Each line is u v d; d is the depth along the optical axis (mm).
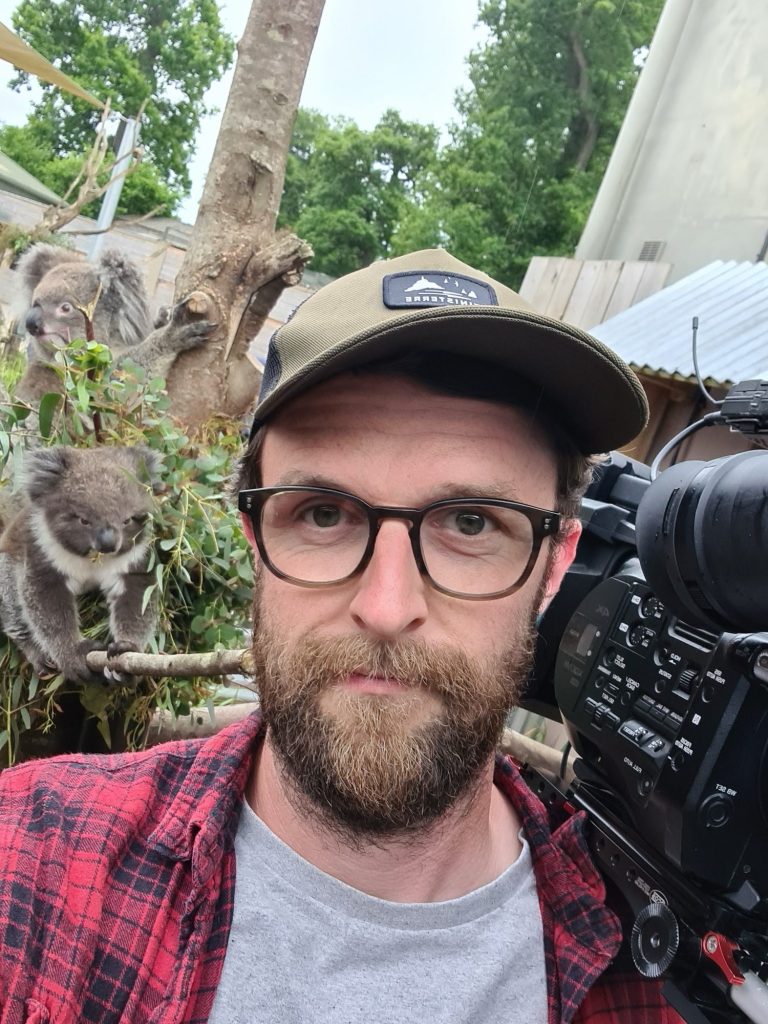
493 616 361
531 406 372
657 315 1562
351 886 374
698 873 362
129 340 1421
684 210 2309
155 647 814
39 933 347
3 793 398
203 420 1050
